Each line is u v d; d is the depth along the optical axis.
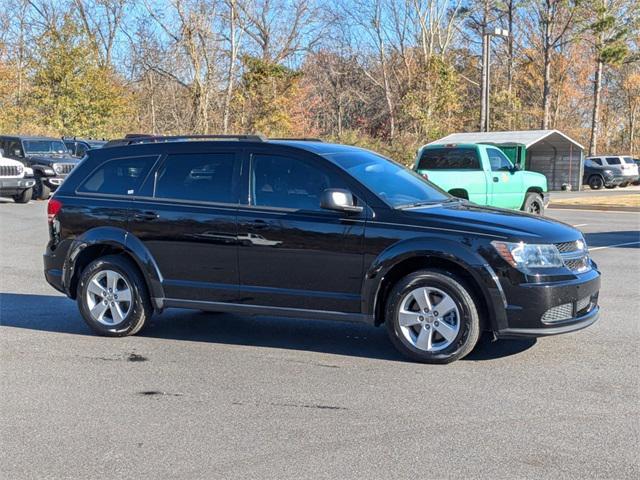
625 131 71.94
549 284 5.93
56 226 7.50
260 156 6.83
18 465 4.29
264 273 6.65
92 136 41.50
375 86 58.12
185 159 7.12
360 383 5.77
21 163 23.83
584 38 52.66
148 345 7.02
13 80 44.69
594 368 6.10
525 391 5.52
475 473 4.09
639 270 11.28
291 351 6.77
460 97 48.50
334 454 4.38
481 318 6.14
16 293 9.65
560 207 25.89
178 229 6.93
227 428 4.84
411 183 7.00
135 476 4.12
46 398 5.47
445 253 6.02
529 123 59.69
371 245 6.26
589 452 4.37
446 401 5.31
